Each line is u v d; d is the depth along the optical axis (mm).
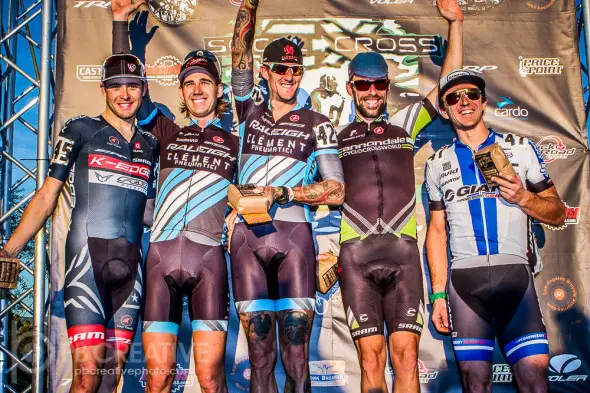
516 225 3594
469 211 3635
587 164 4223
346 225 3801
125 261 3746
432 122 4250
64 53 4250
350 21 4320
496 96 4293
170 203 3729
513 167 3674
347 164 3895
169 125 4016
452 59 4098
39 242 4035
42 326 3998
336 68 4277
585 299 4078
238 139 3939
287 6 4320
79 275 3688
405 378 3506
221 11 4309
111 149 3869
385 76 3922
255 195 3264
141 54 4266
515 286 3500
